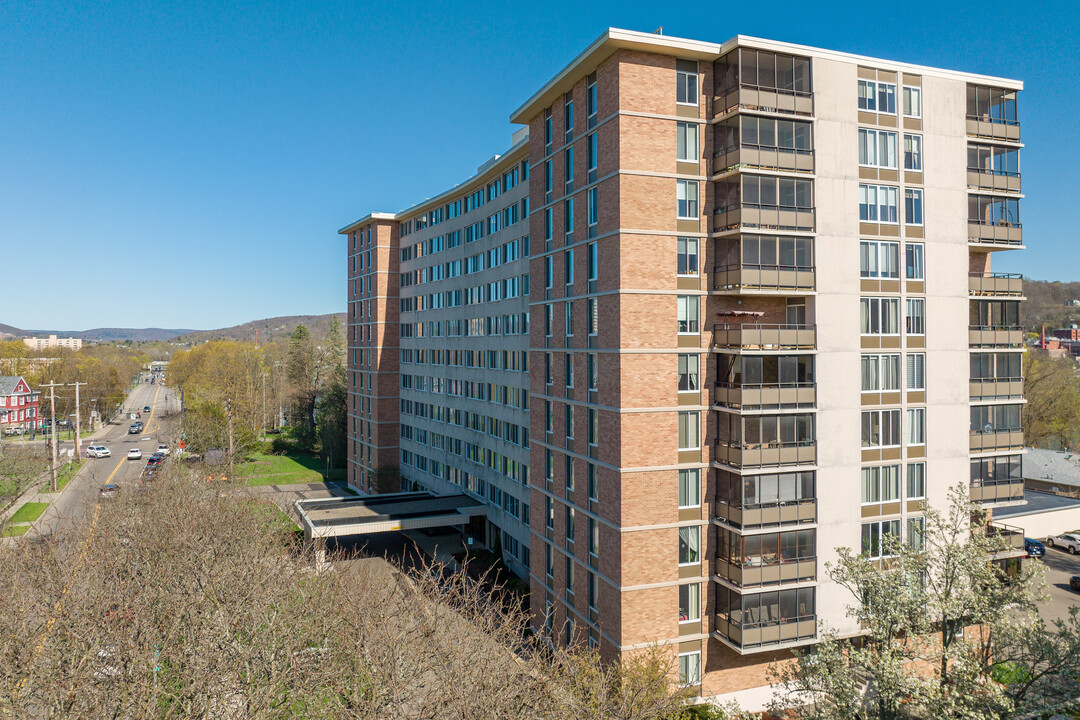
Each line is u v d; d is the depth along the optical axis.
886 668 19.72
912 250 29.14
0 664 16.69
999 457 30.84
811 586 26.77
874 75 28.55
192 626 19.97
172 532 30.83
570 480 30.67
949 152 29.88
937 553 27.97
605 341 27.31
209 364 112.94
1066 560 43.53
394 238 63.22
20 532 46.34
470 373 49.53
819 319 27.27
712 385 27.55
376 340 62.97
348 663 19.48
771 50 26.61
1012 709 19.30
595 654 24.98
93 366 129.12
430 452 56.84
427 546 47.66
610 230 26.83
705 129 27.45
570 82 29.48
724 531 27.03
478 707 15.54
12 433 108.50
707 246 27.45
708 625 27.28
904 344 28.81
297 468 81.44
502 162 42.28
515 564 41.81
